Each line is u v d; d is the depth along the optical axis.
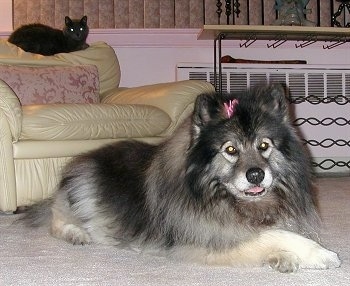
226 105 1.57
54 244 1.79
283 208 1.58
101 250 1.71
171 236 1.59
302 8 3.38
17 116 2.21
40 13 3.68
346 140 3.70
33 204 2.09
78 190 1.86
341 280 1.39
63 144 2.31
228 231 1.52
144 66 3.61
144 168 1.76
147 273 1.46
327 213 2.21
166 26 3.71
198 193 1.55
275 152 1.56
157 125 2.46
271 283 1.37
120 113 2.38
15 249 1.72
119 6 3.70
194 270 1.48
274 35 3.12
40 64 2.84
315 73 3.62
